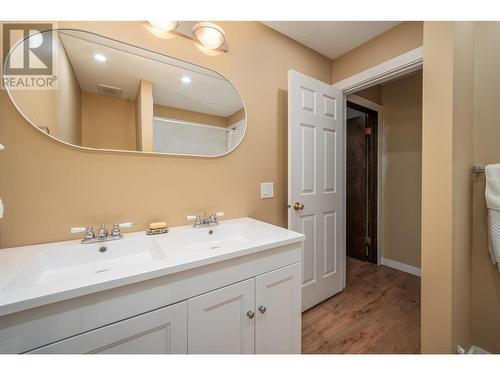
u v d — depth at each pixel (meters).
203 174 1.39
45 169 0.97
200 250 0.88
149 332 0.72
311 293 1.79
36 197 0.95
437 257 1.11
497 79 1.20
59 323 0.59
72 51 1.03
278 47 1.73
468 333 1.26
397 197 2.56
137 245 1.05
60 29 1.01
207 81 1.39
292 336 1.10
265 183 1.68
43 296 0.56
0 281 0.63
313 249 1.80
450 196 1.06
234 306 0.90
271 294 1.01
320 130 1.82
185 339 0.78
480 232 1.26
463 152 1.16
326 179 1.88
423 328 1.17
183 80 1.31
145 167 1.19
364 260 2.82
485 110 1.24
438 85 1.09
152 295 0.72
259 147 1.64
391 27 1.68
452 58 1.04
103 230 1.02
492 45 1.22
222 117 1.45
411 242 2.46
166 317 0.74
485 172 1.18
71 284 0.60
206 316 0.83
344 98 2.09
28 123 0.94
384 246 2.70
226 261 0.87
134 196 1.17
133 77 1.17
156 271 0.70
